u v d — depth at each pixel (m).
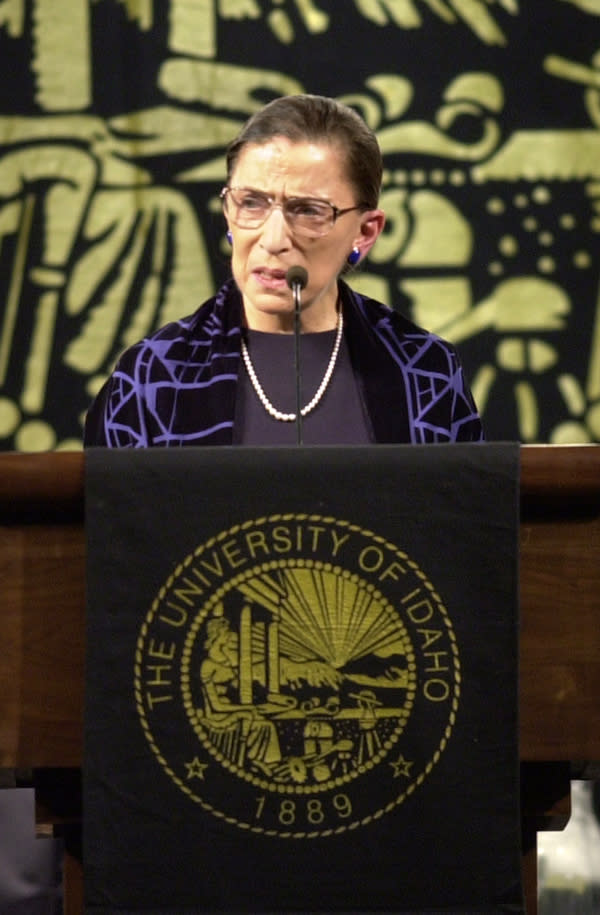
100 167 12.38
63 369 12.30
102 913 4.43
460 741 4.45
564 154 12.44
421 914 4.45
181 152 12.37
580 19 12.43
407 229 12.42
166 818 4.43
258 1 12.37
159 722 4.43
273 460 4.49
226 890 4.43
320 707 4.44
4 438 12.24
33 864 9.79
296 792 4.43
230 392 6.23
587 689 4.64
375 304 6.74
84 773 4.42
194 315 6.58
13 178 12.34
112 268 12.35
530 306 12.41
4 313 12.29
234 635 4.45
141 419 6.20
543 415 12.36
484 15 12.44
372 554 4.46
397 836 4.45
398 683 4.45
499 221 12.42
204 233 12.34
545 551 4.66
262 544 4.47
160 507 4.48
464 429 6.52
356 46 12.41
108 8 12.38
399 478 4.49
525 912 4.51
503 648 4.46
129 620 4.45
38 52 12.37
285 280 6.11
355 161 6.20
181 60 12.36
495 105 12.43
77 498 4.56
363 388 6.41
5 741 4.59
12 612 4.61
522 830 5.00
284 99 6.26
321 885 4.43
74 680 4.60
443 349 6.63
